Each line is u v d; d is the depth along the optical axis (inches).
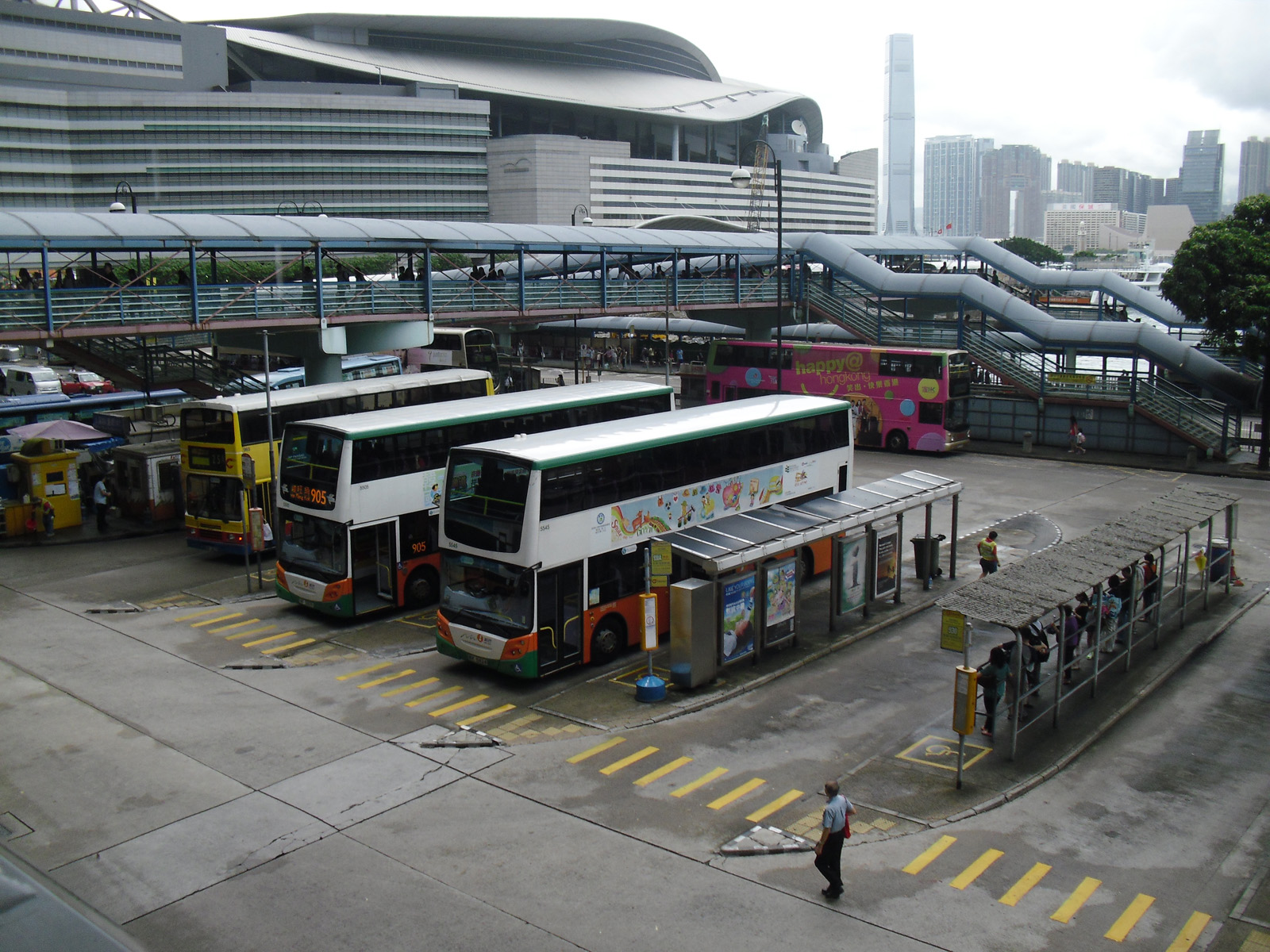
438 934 512.1
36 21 6594.5
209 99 6958.7
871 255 2613.2
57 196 6722.4
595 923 520.7
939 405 1931.6
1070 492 1611.7
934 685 855.1
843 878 562.3
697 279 2319.1
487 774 695.7
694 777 689.0
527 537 827.4
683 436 983.0
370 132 7485.2
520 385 2714.1
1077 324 2016.5
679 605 832.9
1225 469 1765.5
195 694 845.8
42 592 1151.0
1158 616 929.5
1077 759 717.9
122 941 218.8
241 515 1227.9
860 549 995.9
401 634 1000.9
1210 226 1811.0
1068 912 529.3
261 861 585.0
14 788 678.5
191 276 1445.6
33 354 3353.8
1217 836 608.4
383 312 1701.5
